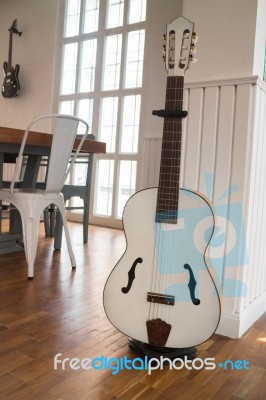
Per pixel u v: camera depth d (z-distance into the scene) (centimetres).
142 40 448
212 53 165
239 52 159
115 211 461
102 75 476
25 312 168
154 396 109
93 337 146
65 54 514
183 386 115
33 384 111
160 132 421
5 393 106
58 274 232
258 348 146
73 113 502
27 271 236
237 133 159
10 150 240
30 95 539
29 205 218
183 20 133
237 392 113
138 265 131
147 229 130
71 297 191
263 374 125
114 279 133
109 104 476
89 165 333
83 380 115
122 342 143
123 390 111
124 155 454
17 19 552
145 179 425
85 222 340
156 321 128
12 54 559
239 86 158
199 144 169
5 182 315
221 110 163
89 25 492
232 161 161
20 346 135
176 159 129
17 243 295
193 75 170
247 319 166
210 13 165
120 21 464
